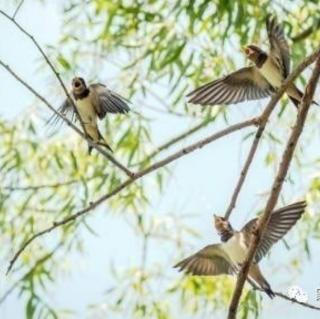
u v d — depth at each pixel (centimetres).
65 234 1373
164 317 1395
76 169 1317
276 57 909
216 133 849
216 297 1377
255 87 948
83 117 962
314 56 821
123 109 960
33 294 1292
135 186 1379
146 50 1348
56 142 1420
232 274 900
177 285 1388
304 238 1303
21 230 1408
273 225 862
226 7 1171
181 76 1261
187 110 1328
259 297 1159
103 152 852
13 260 866
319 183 1310
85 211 865
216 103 932
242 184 891
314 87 815
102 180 1353
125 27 1346
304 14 1259
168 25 1298
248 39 1250
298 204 862
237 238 876
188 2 1221
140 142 1382
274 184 801
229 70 1310
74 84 959
